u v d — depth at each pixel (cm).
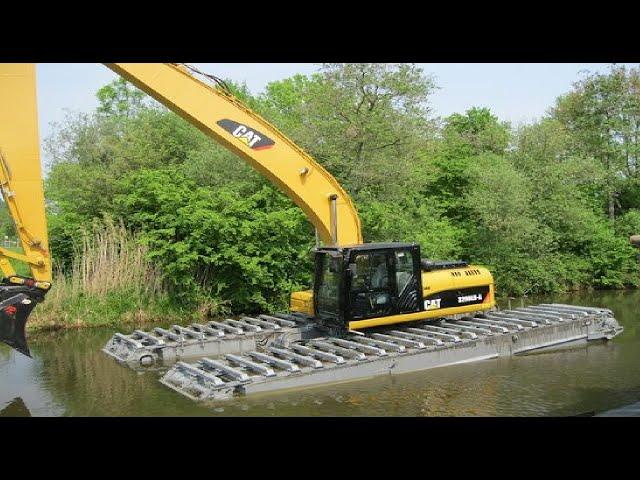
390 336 1003
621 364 986
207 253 1556
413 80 1709
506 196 1953
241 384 804
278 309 1609
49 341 1245
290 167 1046
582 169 2216
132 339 1098
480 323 1098
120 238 1562
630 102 2502
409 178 1778
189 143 2284
